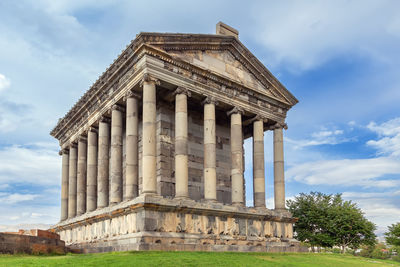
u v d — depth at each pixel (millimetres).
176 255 25562
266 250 36688
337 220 57594
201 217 33906
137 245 27938
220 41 40406
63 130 53000
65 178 52656
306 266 26328
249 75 43688
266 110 44125
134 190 33812
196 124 42812
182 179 34031
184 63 36625
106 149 41219
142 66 34562
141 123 42438
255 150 42375
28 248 28656
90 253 31016
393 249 87250
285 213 41781
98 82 41219
